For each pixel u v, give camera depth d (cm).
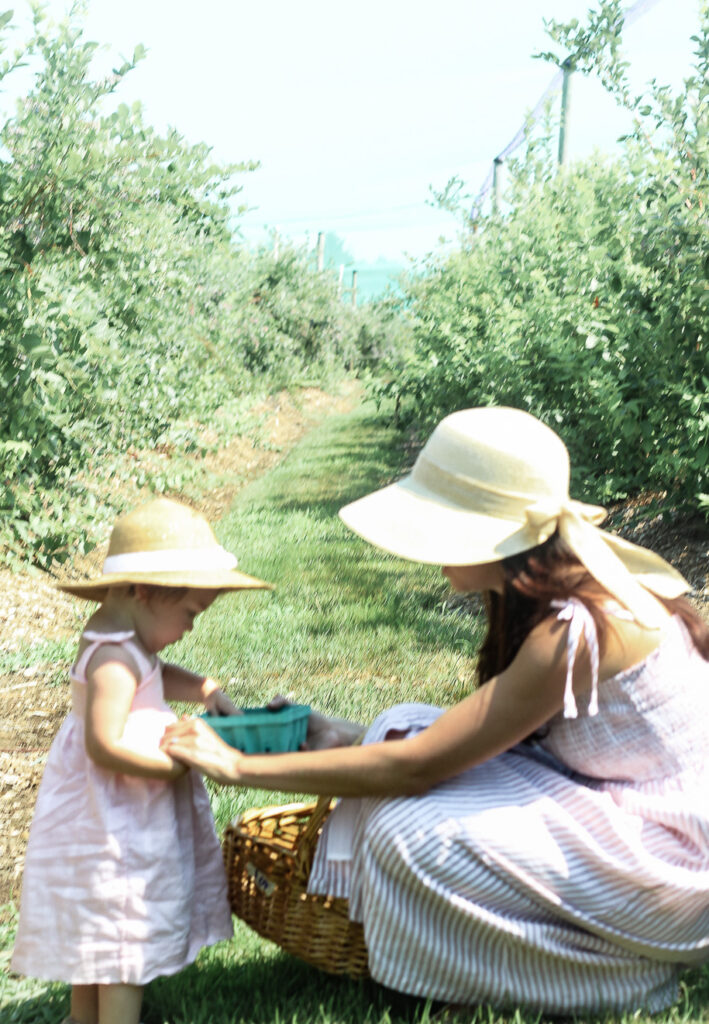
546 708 246
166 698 295
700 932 260
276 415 2086
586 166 1027
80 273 808
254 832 299
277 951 305
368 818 253
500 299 1103
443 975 251
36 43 746
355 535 988
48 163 739
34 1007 289
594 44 771
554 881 247
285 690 557
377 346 3048
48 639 676
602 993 254
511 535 253
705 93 738
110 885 251
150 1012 271
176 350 1227
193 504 1207
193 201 835
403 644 639
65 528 781
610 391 768
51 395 774
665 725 252
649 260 786
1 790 449
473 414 271
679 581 272
